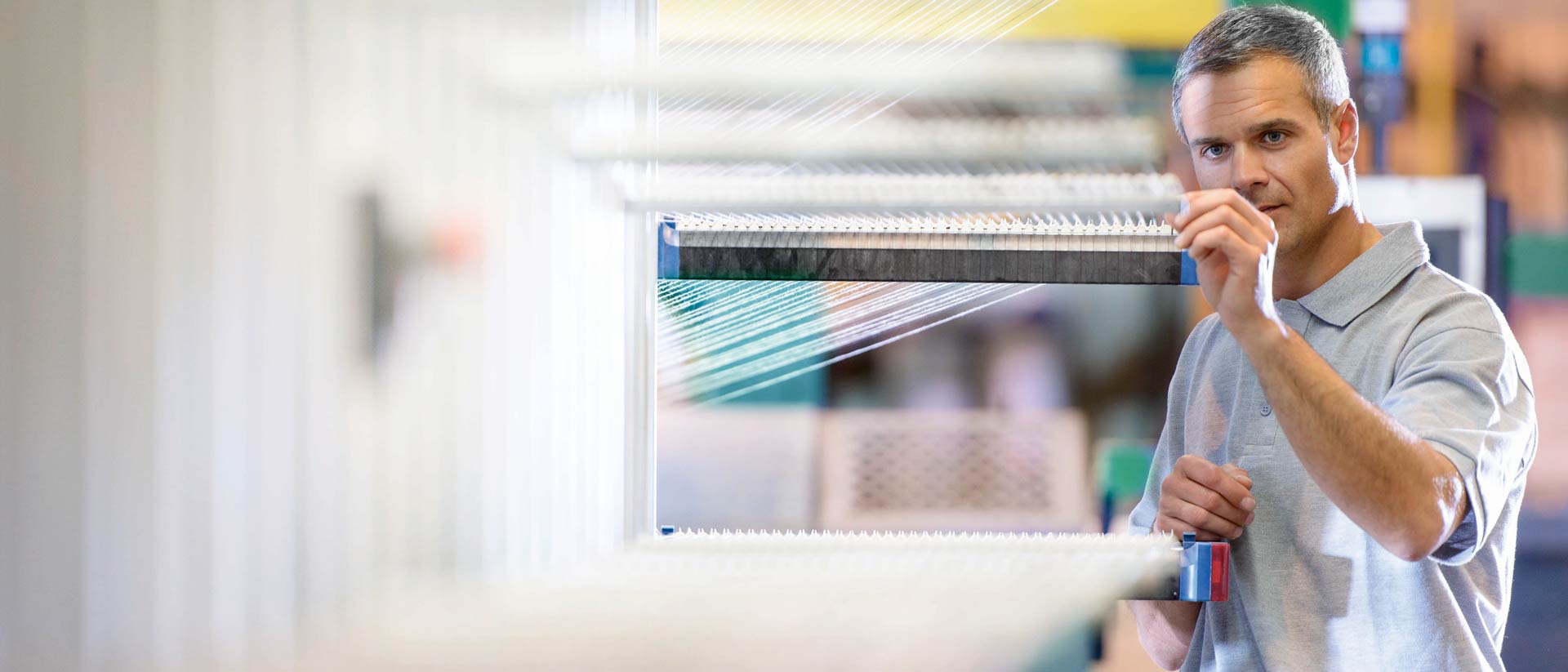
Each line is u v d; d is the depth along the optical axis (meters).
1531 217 2.46
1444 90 2.46
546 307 0.63
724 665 0.60
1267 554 1.04
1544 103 2.44
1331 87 1.04
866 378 2.65
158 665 0.52
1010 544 0.74
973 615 0.63
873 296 1.06
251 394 0.52
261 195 0.52
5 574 0.50
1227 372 1.16
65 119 0.50
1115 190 0.64
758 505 2.59
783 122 0.74
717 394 1.06
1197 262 0.84
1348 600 1.00
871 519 2.60
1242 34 1.04
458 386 0.58
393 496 0.56
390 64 0.55
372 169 0.54
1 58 0.49
